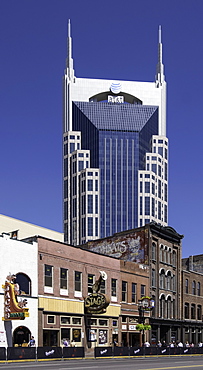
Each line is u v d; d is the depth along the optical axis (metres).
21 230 70.19
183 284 72.75
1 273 41.62
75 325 49.12
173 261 71.75
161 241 68.50
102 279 50.88
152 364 35.28
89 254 53.09
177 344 68.12
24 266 44.03
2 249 42.12
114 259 57.22
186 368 31.45
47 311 45.53
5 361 35.34
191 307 74.50
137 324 59.06
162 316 66.50
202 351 59.81
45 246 46.91
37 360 38.09
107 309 54.31
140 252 65.19
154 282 65.31
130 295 59.09
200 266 95.38
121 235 67.62
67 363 35.47
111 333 54.38
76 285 50.44
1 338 40.38
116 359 44.56
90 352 50.00
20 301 42.09
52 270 47.31
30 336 43.22
